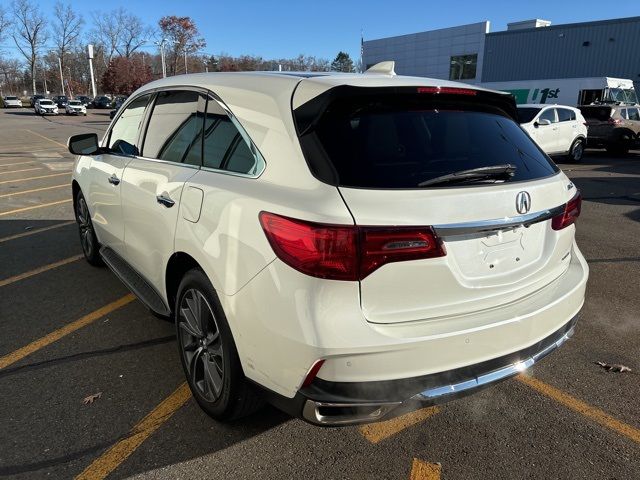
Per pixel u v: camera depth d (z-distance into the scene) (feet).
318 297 6.72
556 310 8.46
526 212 8.04
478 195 7.48
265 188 7.60
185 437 8.95
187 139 10.23
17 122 129.08
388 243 6.72
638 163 53.47
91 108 223.51
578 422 9.61
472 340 7.33
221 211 8.09
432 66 129.08
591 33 98.89
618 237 22.74
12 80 384.88
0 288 15.71
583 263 9.96
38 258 18.67
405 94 8.20
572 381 11.00
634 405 10.16
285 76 8.73
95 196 14.66
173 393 10.25
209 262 8.20
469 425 9.50
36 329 12.96
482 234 7.62
